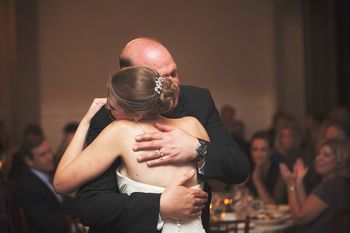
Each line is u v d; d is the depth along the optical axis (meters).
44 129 9.81
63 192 2.09
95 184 2.09
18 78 8.99
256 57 10.56
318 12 9.86
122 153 2.06
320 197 4.34
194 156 2.06
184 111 2.29
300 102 9.95
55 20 9.83
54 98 9.84
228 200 4.71
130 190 2.05
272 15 10.48
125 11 10.08
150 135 2.04
